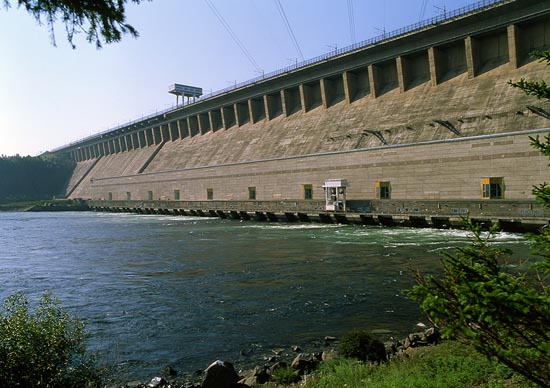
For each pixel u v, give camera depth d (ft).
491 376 23.18
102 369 29.40
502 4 154.61
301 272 71.56
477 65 167.53
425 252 86.84
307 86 238.48
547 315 11.69
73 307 54.19
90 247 116.78
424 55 188.44
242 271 74.54
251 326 45.09
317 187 183.93
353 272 69.82
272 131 247.50
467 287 12.02
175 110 343.67
